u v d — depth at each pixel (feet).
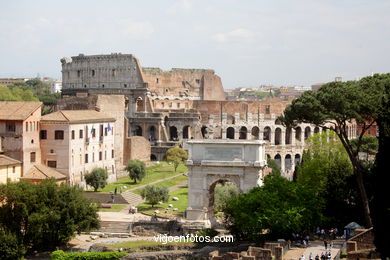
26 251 380.99
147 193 492.54
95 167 569.64
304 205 361.71
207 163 418.10
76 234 426.10
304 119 406.82
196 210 422.41
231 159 416.46
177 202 513.45
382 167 309.63
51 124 529.86
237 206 367.04
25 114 506.07
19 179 476.95
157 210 476.13
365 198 380.99
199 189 422.82
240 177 414.62
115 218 454.40
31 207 384.47
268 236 368.89
